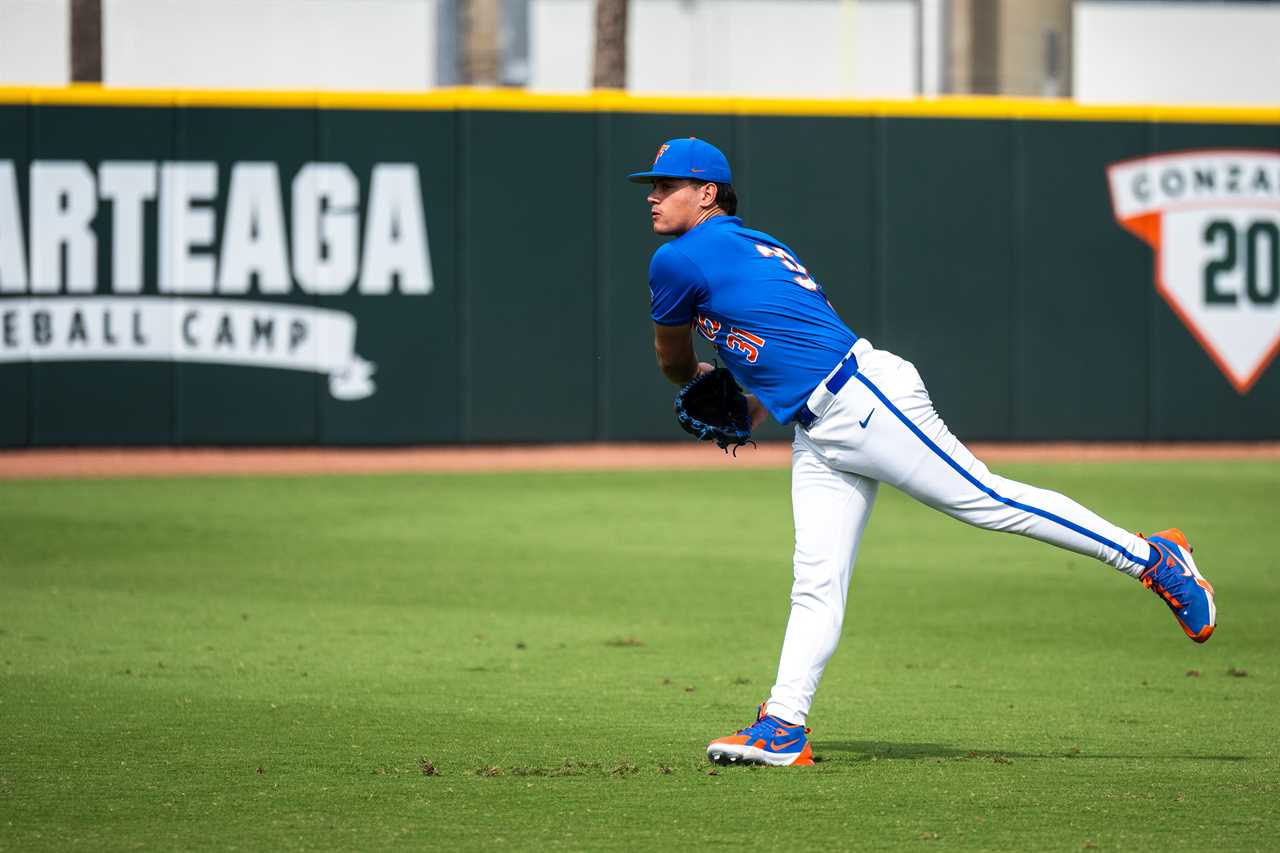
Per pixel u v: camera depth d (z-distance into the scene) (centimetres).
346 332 5950
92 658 2528
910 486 1739
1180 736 1981
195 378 5875
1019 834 1482
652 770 1758
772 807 1584
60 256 5784
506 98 5978
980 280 6203
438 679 2375
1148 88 11031
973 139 6172
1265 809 1578
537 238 6019
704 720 2073
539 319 6038
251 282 5888
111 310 5819
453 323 6000
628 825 1516
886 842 1454
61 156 5769
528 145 5997
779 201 6100
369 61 9769
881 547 3959
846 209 6134
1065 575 3522
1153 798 1622
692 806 1588
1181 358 6309
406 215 5956
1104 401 6281
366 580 3397
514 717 2089
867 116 6125
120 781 1711
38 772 1756
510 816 1551
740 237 1777
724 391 1891
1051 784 1688
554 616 2986
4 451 5794
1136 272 6278
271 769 1770
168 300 5844
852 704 2217
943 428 1738
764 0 11244
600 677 2400
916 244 6172
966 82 9575
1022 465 5756
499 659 2552
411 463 5731
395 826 1516
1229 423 6341
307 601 3131
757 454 6056
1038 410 6253
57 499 4728
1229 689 2344
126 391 5844
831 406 1719
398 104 5938
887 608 3109
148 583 3334
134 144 5803
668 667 2491
